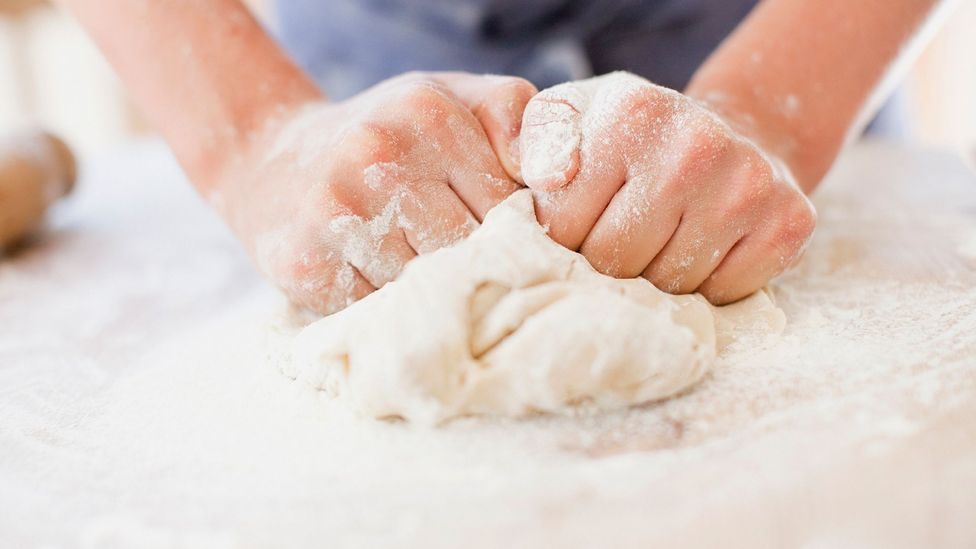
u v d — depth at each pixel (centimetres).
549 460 31
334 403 34
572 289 34
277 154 39
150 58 43
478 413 33
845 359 35
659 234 35
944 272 42
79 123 122
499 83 37
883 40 43
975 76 99
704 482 29
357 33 65
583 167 35
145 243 61
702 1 62
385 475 31
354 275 37
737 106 41
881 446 30
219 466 32
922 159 65
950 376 33
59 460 34
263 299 47
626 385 33
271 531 29
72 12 45
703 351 33
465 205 36
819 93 42
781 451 30
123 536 30
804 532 28
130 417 36
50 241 62
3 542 30
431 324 32
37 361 43
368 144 35
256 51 43
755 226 36
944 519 28
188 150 42
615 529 28
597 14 62
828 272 43
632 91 35
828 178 61
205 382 37
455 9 61
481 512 29
